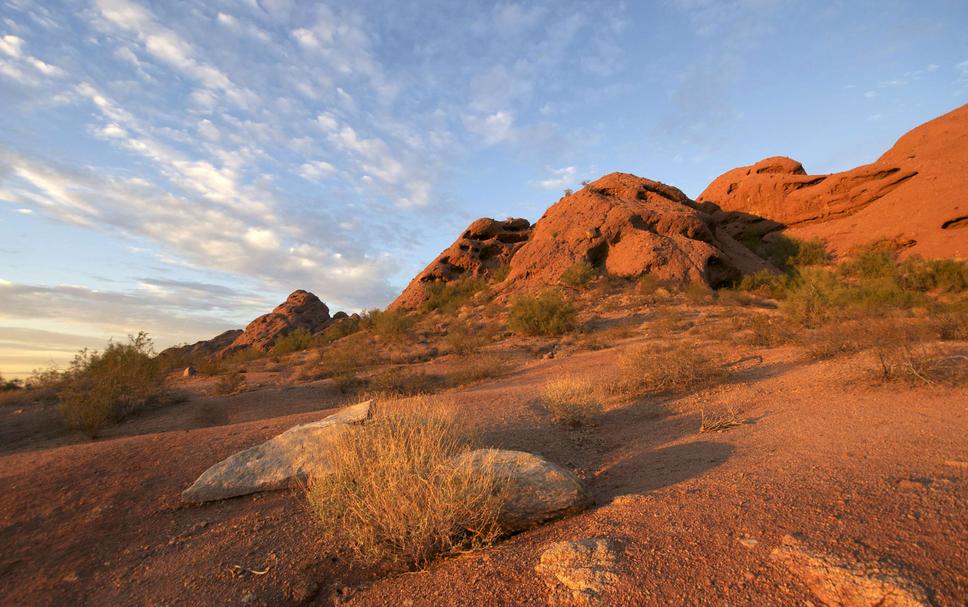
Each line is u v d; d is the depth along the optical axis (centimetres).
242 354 3459
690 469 477
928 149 5053
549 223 4306
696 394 837
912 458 397
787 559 262
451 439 564
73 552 441
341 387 1530
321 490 443
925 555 244
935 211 4359
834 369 808
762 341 1212
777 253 5206
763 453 483
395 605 302
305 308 6322
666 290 3178
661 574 269
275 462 563
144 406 1404
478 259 5422
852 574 236
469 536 372
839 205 5372
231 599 348
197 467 638
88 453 702
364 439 506
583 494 404
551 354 1819
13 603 371
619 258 3734
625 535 326
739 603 237
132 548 445
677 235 3881
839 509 313
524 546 343
